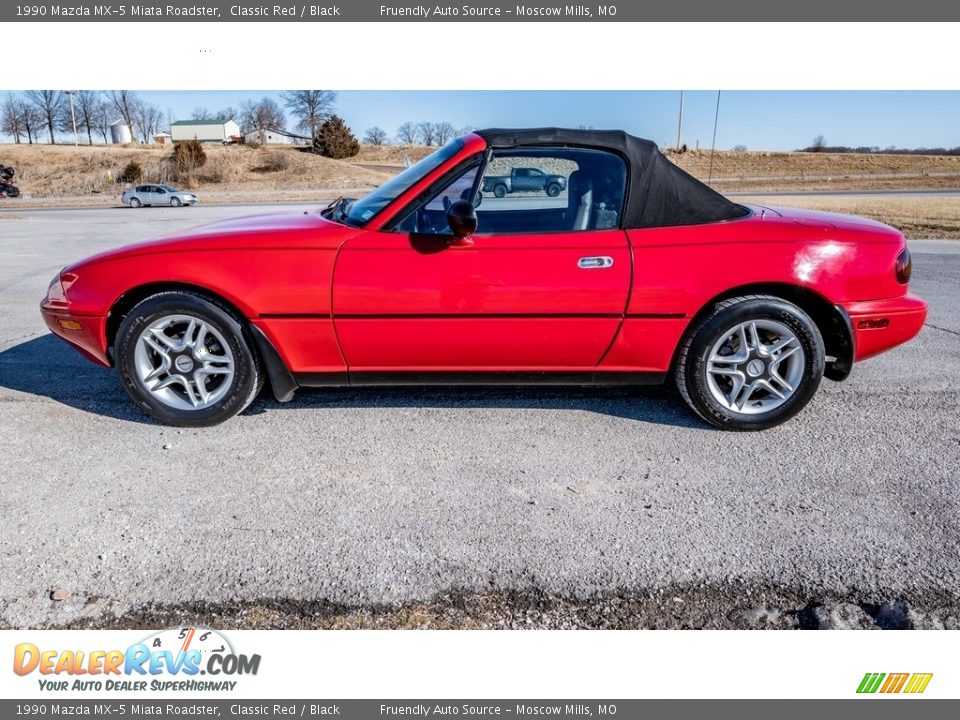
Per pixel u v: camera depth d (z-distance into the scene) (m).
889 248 3.08
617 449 3.04
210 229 3.27
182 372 3.13
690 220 3.07
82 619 1.97
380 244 2.96
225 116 87.62
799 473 2.82
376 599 2.05
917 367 4.18
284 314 2.99
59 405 3.52
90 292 3.09
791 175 53.72
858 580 2.14
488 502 2.59
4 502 2.56
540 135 3.05
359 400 3.59
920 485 2.71
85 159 52.59
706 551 2.28
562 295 2.96
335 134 64.06
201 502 2.58
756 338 3.08
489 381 3.22
